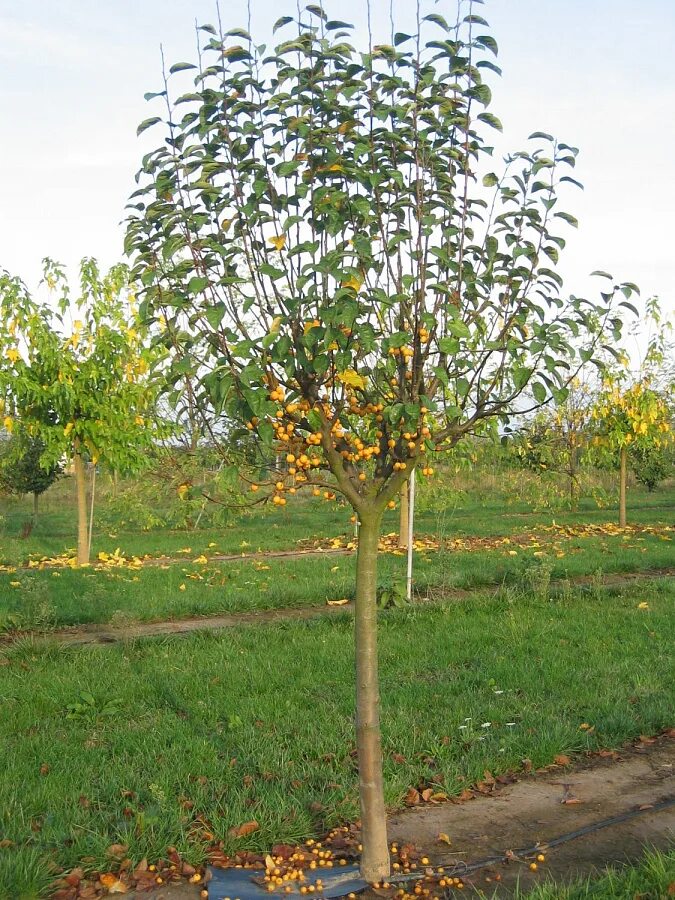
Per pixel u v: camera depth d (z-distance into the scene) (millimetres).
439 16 4074
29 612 10188
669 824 4898
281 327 3961
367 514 4270
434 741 6117
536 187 4180
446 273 4320
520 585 12211
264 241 4176
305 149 4062
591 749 6156
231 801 5074
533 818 5070
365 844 4336
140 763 5695
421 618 10398
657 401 20844
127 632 10039
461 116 4246
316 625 10047
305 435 4117
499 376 4316
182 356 4148
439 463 15070
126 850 4488
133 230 4160
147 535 21578
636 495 35281
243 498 4238
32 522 23438
